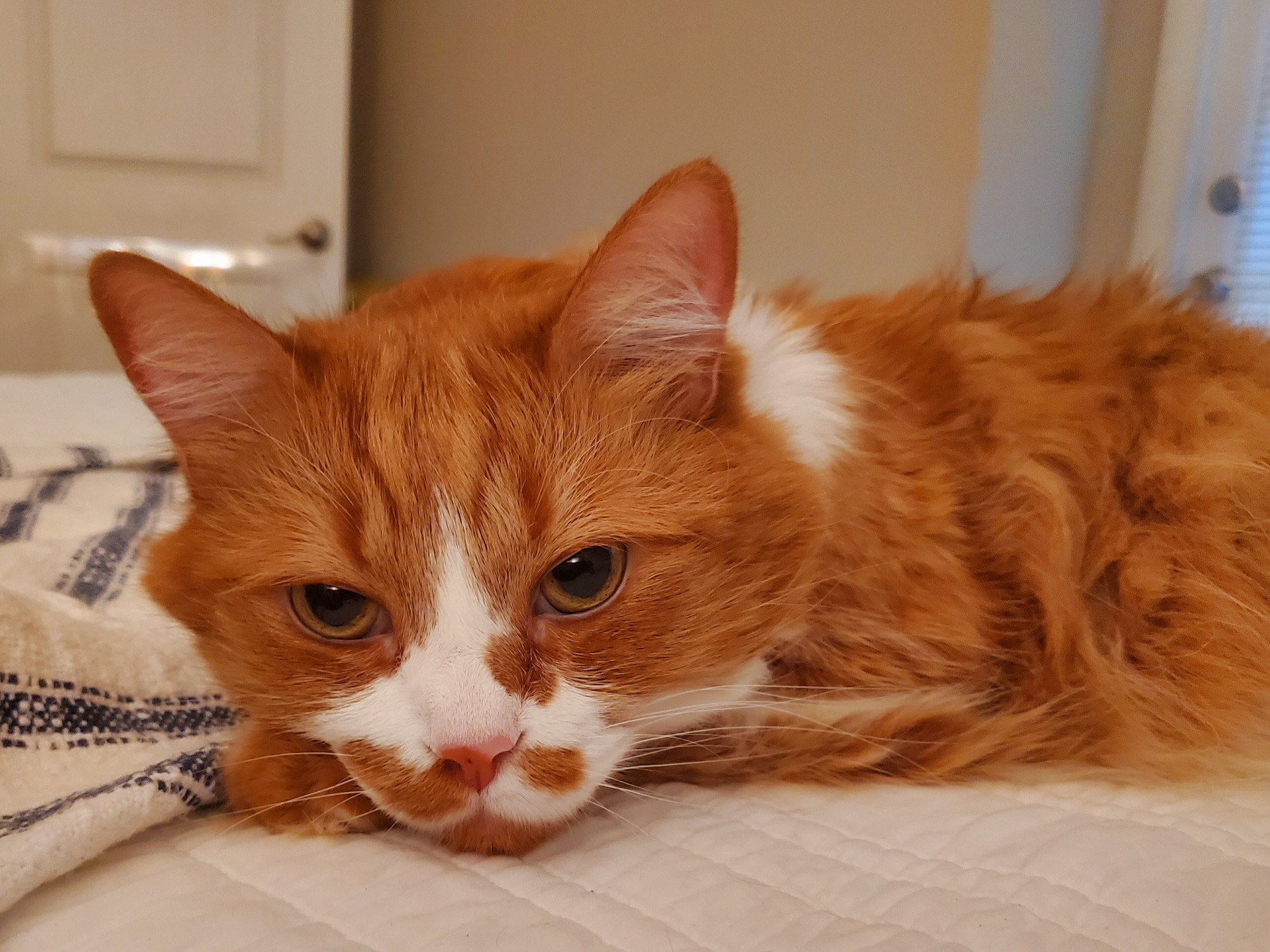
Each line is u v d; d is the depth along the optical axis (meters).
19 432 0.52
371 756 0.23
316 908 0.20
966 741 0.27
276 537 0.24
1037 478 0.30
